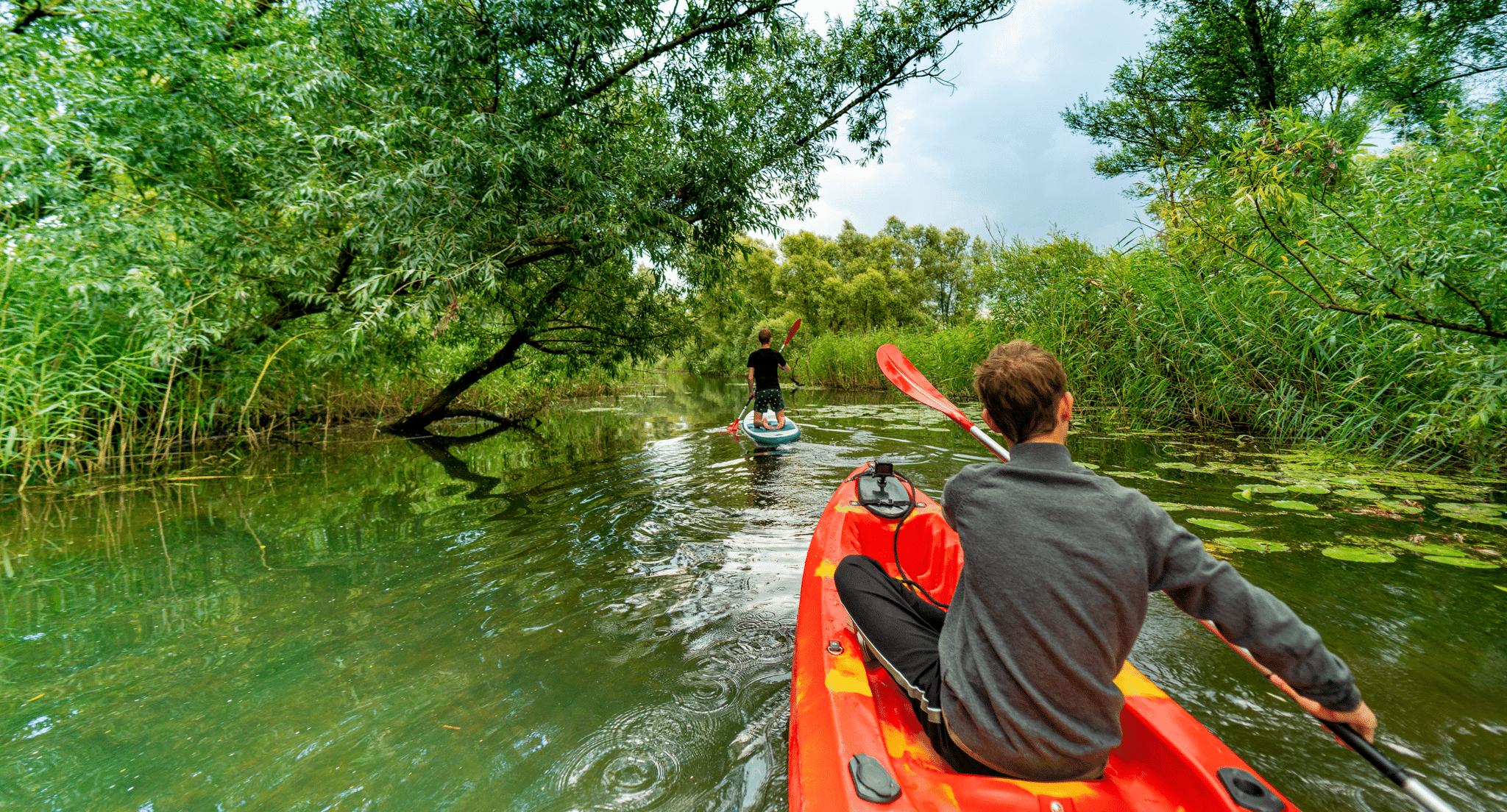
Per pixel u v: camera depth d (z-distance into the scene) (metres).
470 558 3.10
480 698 1.89
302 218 4.95
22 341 4.76
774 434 6.57
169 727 1.76
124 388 5.21
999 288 9.45
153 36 4.91
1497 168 3.32
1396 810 1.37
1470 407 3.75
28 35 5.09
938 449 6.11
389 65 5.36
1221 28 12.04
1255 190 3.78
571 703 1.86
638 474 5.12
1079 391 7.73
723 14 6.53
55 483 4.83
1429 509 3.42
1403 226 3.78
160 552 3.21
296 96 4.71
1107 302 7.36
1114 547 0.99
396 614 2.47
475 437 7.64
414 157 4.97
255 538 3.44
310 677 2.02
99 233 4.74
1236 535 3.04
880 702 1.56
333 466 5.57
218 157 5.36
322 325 6.32
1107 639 0.99
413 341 7.19
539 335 8.55
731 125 7.25
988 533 1.09
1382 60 10.89
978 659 1.08
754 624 2.36
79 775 1.55
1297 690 1.01
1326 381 5.30
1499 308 3.35
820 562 2.22
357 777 1.55
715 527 3.59
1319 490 3.78
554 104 5.41
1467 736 1.61
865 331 26.42
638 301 8.35
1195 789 1.08
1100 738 1.04
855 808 1.05
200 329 5.16
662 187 6.40
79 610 2.53
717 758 1.60
